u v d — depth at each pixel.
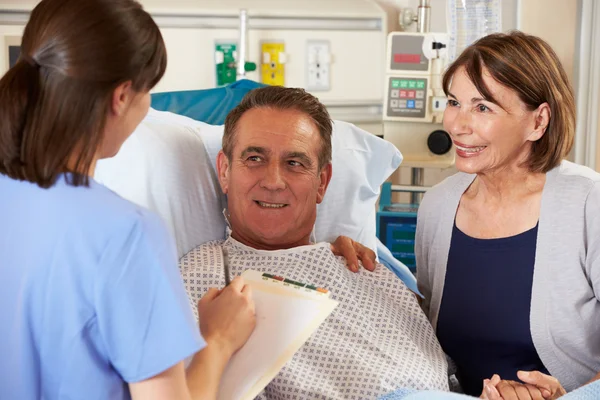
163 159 1.73
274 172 1.63
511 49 1.49
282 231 1.67
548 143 1.56
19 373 0.95
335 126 2.02
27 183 0.95
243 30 2.83
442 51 2.87
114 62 0.90
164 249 0.96
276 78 3.01
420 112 2.91
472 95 1.52
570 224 1.55
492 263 1.65
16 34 2.69
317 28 3.05
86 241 0.91
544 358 1.60
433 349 1.68
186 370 1.15
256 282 1.42
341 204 1.99
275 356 1.28
